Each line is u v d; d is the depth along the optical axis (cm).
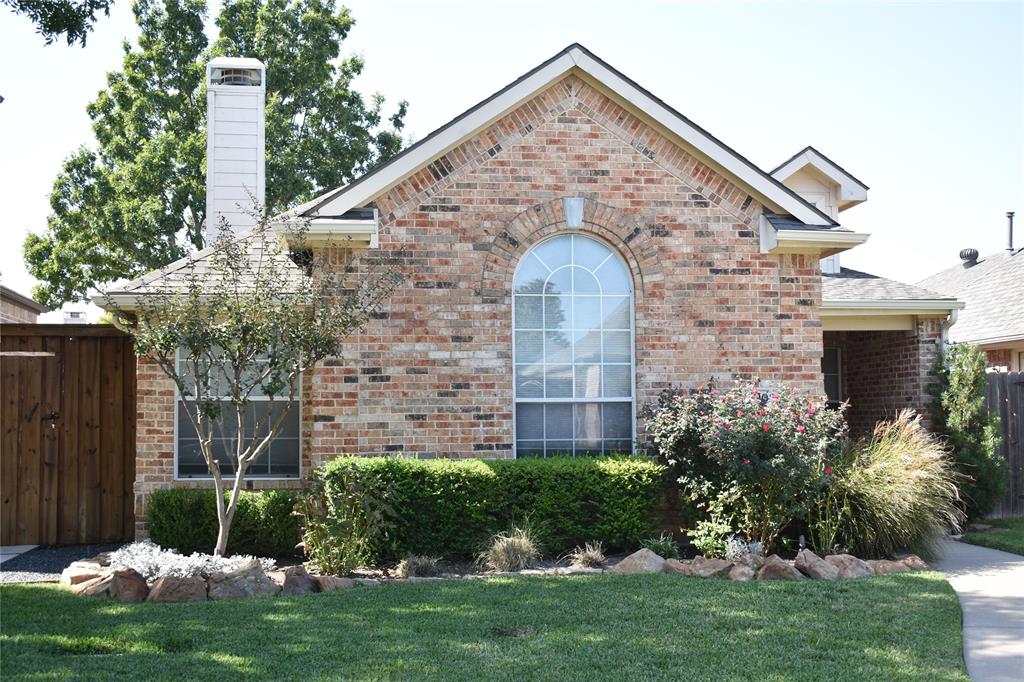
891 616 793
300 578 921
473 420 1189
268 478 1241
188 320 983
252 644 705
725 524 1091
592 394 1234
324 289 1057
